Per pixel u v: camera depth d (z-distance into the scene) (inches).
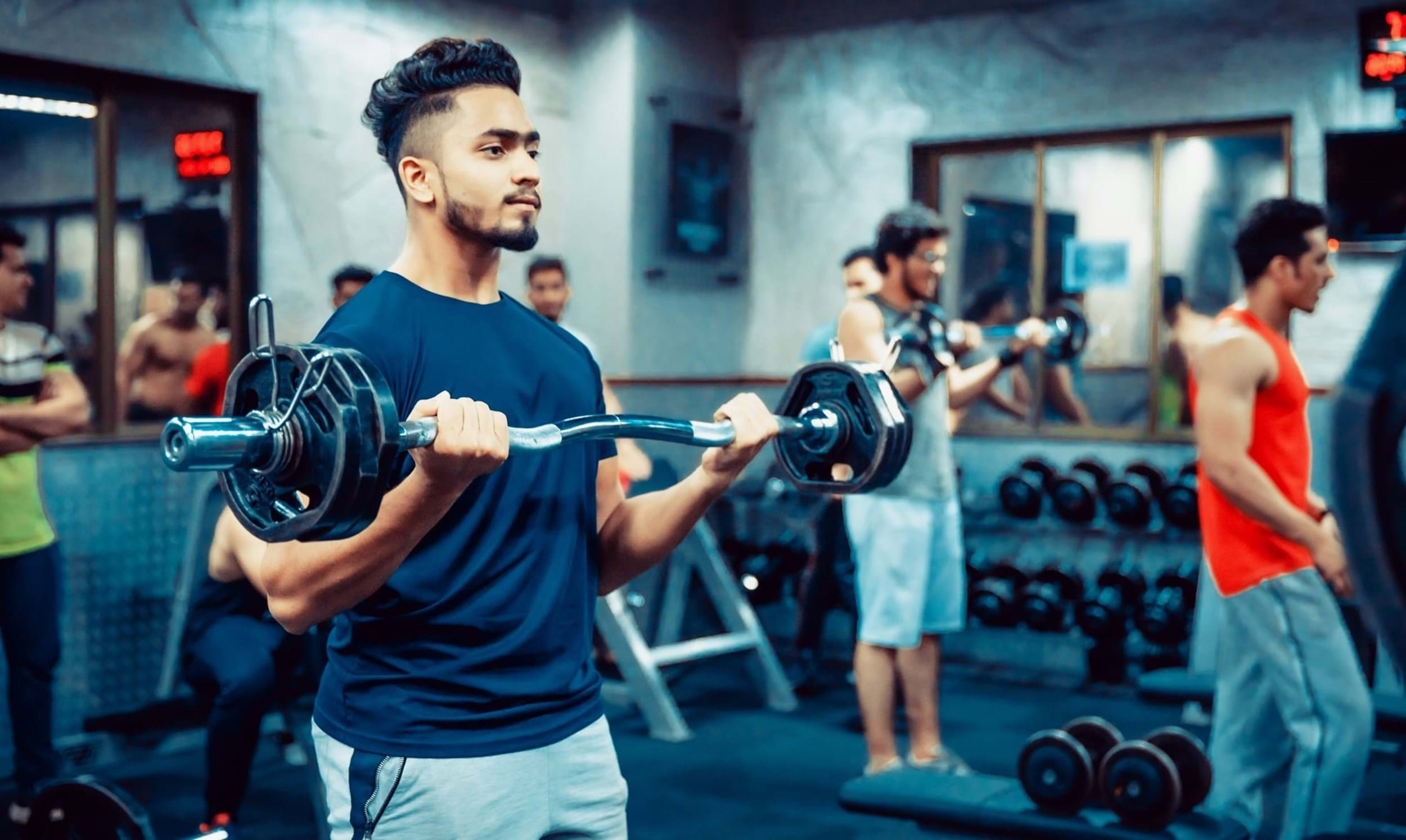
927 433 141.3
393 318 56.1
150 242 180.7
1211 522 113.9
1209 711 182.4
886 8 234.8
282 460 45.1
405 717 55.1
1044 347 157.0
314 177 196.2
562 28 234.5
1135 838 107.2
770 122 248.5
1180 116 210.2
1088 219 224.7
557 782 57.9
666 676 205.6
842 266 212.8
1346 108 196.9
